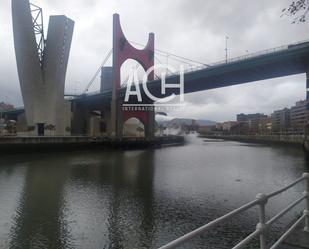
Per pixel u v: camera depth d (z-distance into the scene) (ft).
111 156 200.54
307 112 215.72
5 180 102.83
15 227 56.03
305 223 22.49
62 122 305.12
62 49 290.97
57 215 62.95
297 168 133.59
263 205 16.40
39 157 185.47
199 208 67.56
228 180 102.68
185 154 219.41
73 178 107.24
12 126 363.15
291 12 22.03
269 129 588.91
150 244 48.98
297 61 213.87
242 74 247.09
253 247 44.88
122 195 80.23
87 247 47.91
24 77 289.53
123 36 332.80
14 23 277.85
